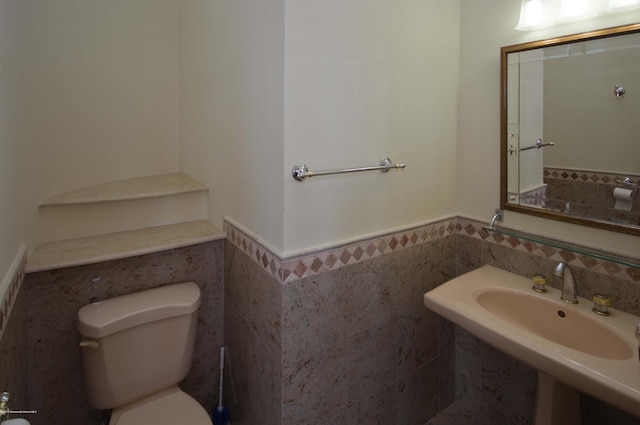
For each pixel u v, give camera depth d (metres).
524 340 1.00
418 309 1.56
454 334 1.75
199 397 1.70
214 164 1.65
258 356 1.35
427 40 1.44
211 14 1.58
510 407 1.58
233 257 1.52
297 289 1.19
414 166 1.46
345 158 1.24
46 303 1.32
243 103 1.33
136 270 1.48
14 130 1.15
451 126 1.58
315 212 1.20
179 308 1.38
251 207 1.34
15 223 1.13
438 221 1.57
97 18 1.79
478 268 1.53
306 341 1.23
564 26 1.23
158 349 1.35
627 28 1.08
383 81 1.31
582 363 0.91
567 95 1.25
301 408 1.25
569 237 1.28
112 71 1.85
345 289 1.30
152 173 2.02
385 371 1.47
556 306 1.23
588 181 1.22
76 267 1.37
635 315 1.14
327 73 1.16
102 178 1.85
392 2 1.31
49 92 1.65
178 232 1.60
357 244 1.31
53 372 1.36
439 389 1.70
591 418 1.32
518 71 1.36
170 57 2.03
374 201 1.35
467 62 1.54
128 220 1.61
